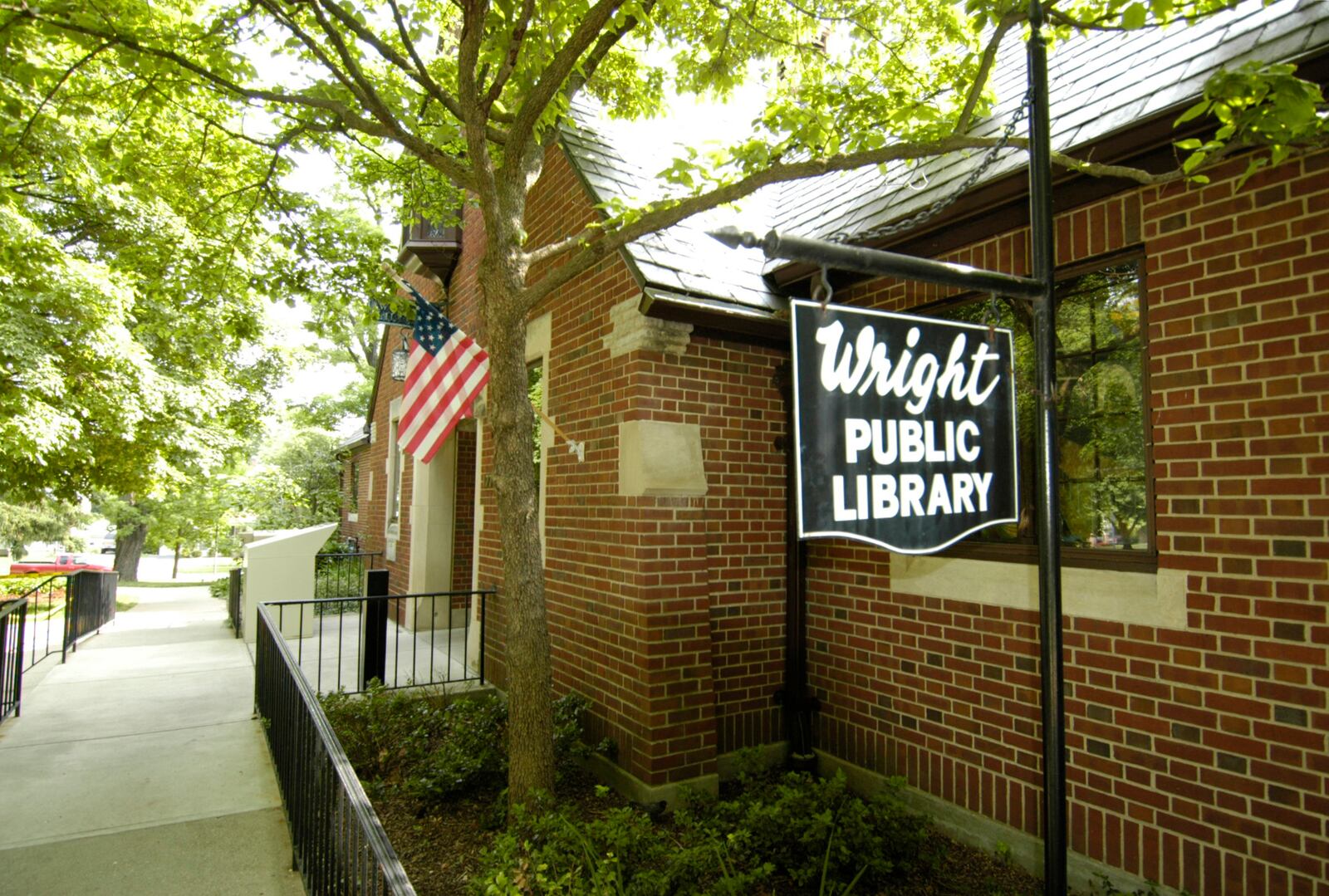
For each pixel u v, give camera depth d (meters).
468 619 7.90
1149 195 3.63
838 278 5.43
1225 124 2.79
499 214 4.17
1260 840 3.10
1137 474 3.75
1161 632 3.49
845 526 2.23
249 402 16.28
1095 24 3.12
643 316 5.14
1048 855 2.37
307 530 10.33
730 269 5.68
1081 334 4.03
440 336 5.20
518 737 4.11
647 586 4.99
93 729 5.85
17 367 8.19
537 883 3.02
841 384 2.25
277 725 4.66
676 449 5.15
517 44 3.96
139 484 12.23
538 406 6.88
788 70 5.50
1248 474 3.19
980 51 4.66
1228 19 3.65
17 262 8.12
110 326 9.14
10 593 12.35
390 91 5.54
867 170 5.98
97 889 3.47
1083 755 3.80
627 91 6.00
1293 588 3.04
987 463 2.52
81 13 4.23
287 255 6.36
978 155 4.53
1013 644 4.19
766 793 4.15
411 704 5.75
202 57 5.21
